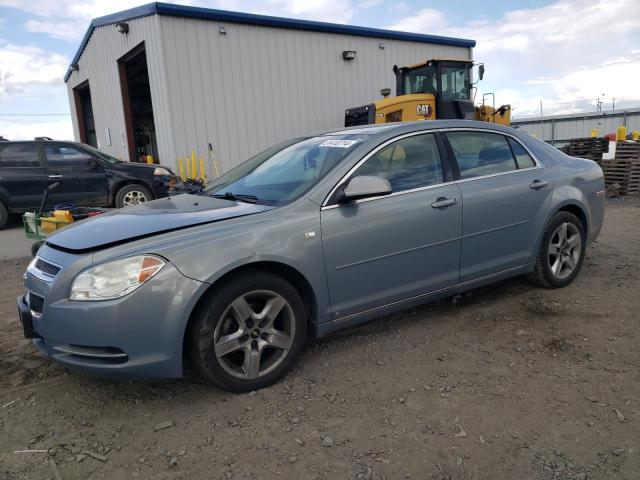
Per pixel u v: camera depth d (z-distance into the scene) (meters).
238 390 2.91
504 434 2.48
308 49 14.47
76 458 2.41
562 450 2.35
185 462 2.36
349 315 3.31
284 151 4.04
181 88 12.46
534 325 3.77
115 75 15.24
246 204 3.30
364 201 3.31
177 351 2.67
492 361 3.24
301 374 3.16
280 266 3.01
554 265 4.44
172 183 9.55
